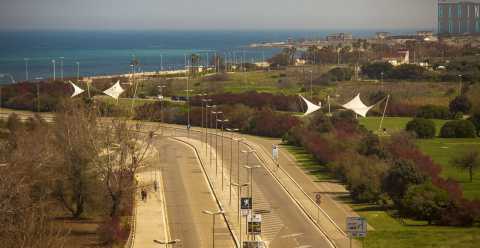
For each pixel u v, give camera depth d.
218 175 192.75
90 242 130.88
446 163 197.88
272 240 133.75
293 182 184.25
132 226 143.25
